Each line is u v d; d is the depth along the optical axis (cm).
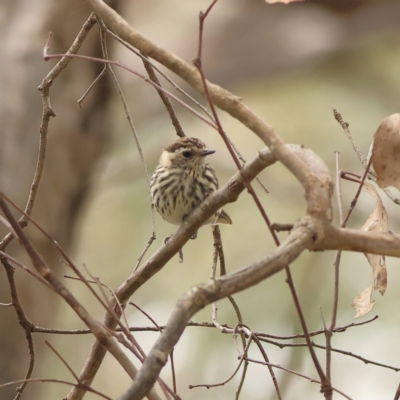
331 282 1388
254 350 1254
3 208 457
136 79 1645
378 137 473
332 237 405
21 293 1173
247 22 1780
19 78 1191
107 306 462
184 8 1789
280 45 1761
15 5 1231
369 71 1811
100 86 1267
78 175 1268
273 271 372
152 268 612
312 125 1750
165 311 1463
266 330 1348
